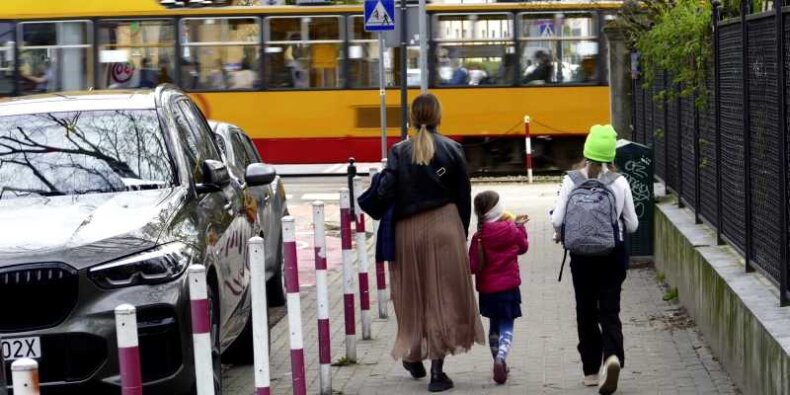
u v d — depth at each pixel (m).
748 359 9.68
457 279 10.47
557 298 15.09
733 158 11.98
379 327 13.84
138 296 8.60
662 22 16.55
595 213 10.15
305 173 34.03
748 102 10.91
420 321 10.53
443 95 32.47
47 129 10.28
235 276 10.54
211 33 32.91
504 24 32.34
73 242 8.68
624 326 13.12
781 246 9.56
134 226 8.97
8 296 8.50
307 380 11.32
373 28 25.67
